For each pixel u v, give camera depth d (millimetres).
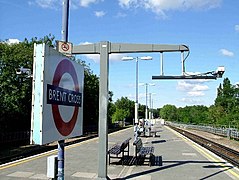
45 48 6113
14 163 13656
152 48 10977
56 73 6664
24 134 27922
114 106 92438
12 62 32781
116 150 14328
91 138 31656
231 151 22047
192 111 109812
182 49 10969
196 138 35188
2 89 31094
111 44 10938
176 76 11930
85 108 54688
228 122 54375
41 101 5992
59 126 6836
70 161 14797
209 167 13633
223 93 83875
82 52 11023
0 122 28922
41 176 10969
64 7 7988
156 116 170625
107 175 11391
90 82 55531
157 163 14562
